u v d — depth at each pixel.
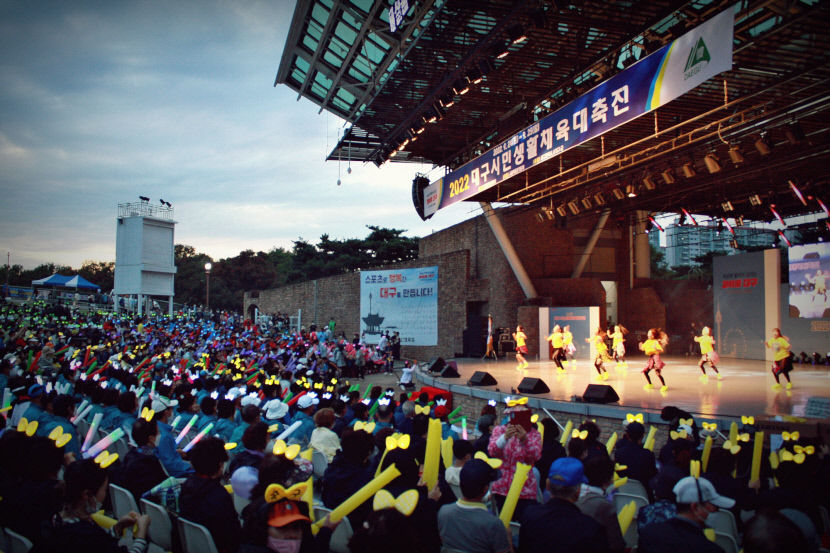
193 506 3.58
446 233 31.91
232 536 3.54
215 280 74.75
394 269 30.66
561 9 10.41
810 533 3.34
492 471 3.33
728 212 23.98
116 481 4.85
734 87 13.52
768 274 23.84
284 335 30.70
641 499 4.68
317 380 11.56
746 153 17.69
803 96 13.65
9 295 53.03
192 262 81.50
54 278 53.16
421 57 13.70
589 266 27.31
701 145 16.19
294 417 7.41
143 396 9.53
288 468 3.44
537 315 24.41
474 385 15.41
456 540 3.27
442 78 14.38
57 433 3.70
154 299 58.25
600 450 5.49
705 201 23.89
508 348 24.47
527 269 26.25
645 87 11.04
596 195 19.94
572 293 25.86
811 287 21.30
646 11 11.30
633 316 27.44
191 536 3.55
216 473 3.71
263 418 8.18
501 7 11.35
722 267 25.97
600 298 26.00
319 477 6.16
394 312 30.45
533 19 10.83
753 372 19.38
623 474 5.57
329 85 20.03
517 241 26.27
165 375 12.42
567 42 12.75
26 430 3.90
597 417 11.80
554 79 15.00
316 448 6.18
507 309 25.31
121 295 51.03
